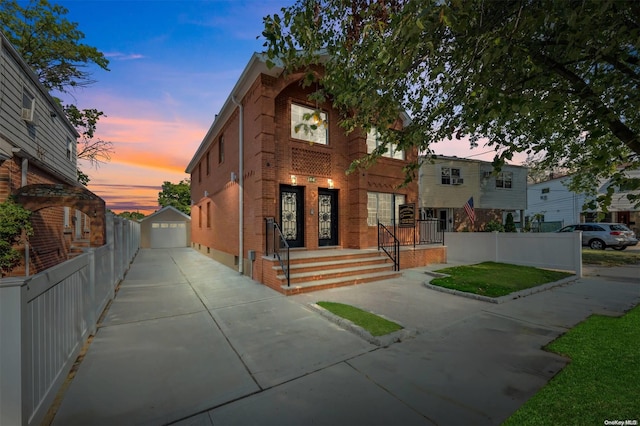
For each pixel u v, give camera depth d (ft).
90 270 13.73
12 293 6.48
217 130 41.75
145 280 27.12
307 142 29.86
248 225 29.27
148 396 8.78
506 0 8.89
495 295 20.11
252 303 19.15
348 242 32.53
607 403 7.96
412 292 21.68
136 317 16.38
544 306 18.17
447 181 60.85
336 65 11.38
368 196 33.86
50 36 45.09
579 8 7.30
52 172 30.45
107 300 18.67
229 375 10.03
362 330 13.69
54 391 8.58
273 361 11.05
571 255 29.22
